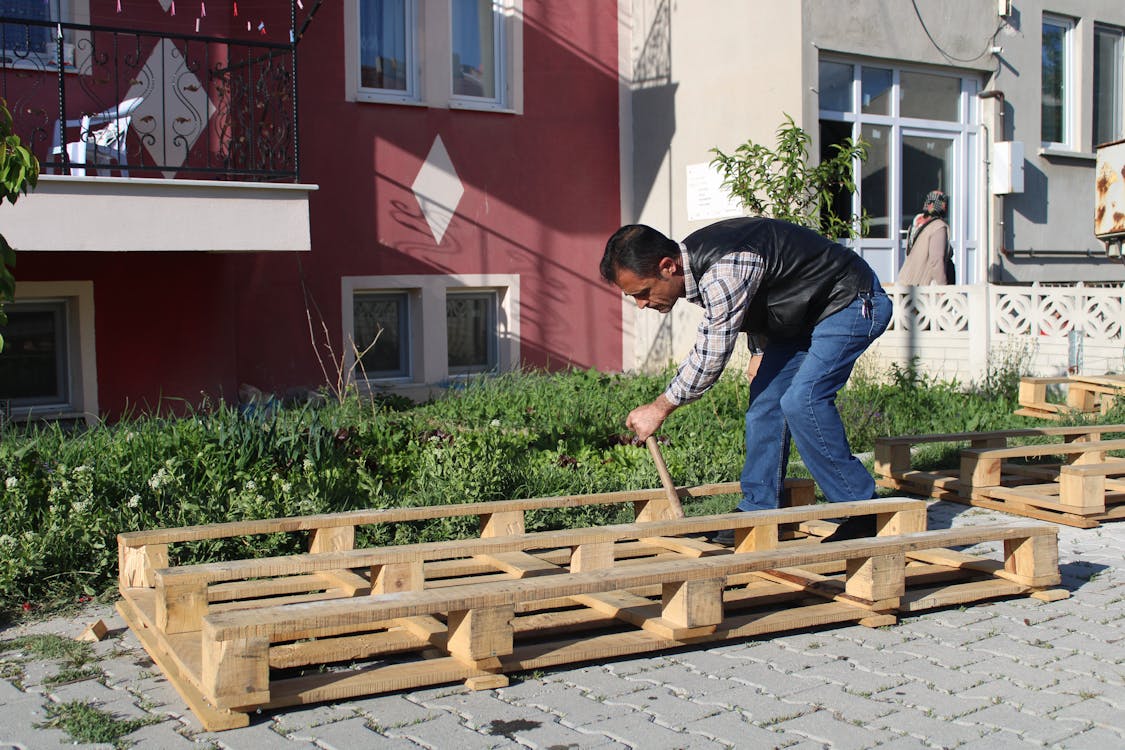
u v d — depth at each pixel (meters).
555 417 8.48
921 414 9.41
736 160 10.47
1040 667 4.04
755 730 3.46
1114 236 11.64
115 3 8.89
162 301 9.38
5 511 5.25
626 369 12.68
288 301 10.33
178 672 3.79
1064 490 6.32
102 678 3.95
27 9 8.59
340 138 10.53
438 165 11.19
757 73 11.52
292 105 9.76
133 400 9.30
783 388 5.30
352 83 10.58
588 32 12.32
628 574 3.99
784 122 11.32
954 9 12.65
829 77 11.88
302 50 10.24
